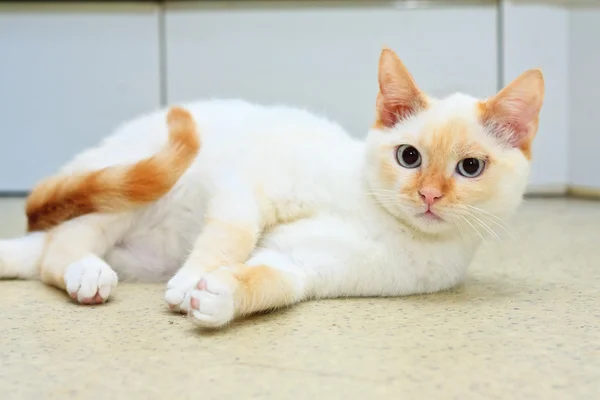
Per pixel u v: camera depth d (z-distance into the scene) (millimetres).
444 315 1068
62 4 2895
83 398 749
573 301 1172
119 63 2941
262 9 2887
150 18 2902
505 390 771
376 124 1193
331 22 2895
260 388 775
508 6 2873
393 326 1007
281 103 2938
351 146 1288
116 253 1335
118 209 1270
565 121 2986
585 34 2824
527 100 1134
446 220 1103
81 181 1262
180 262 1345
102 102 2977
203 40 2912
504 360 866
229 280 985
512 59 2914
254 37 2908
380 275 1159
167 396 753
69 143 3018
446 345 921
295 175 1208
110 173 1253
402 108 1175
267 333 969
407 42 2910
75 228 1256
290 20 2893
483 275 1404
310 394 759
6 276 1312
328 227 1155
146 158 1286
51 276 1217
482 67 2930
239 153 1269
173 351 892
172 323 1017
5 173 3037
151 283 1329
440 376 811
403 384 787
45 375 812
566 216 2350
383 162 1139
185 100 2949
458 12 2887
